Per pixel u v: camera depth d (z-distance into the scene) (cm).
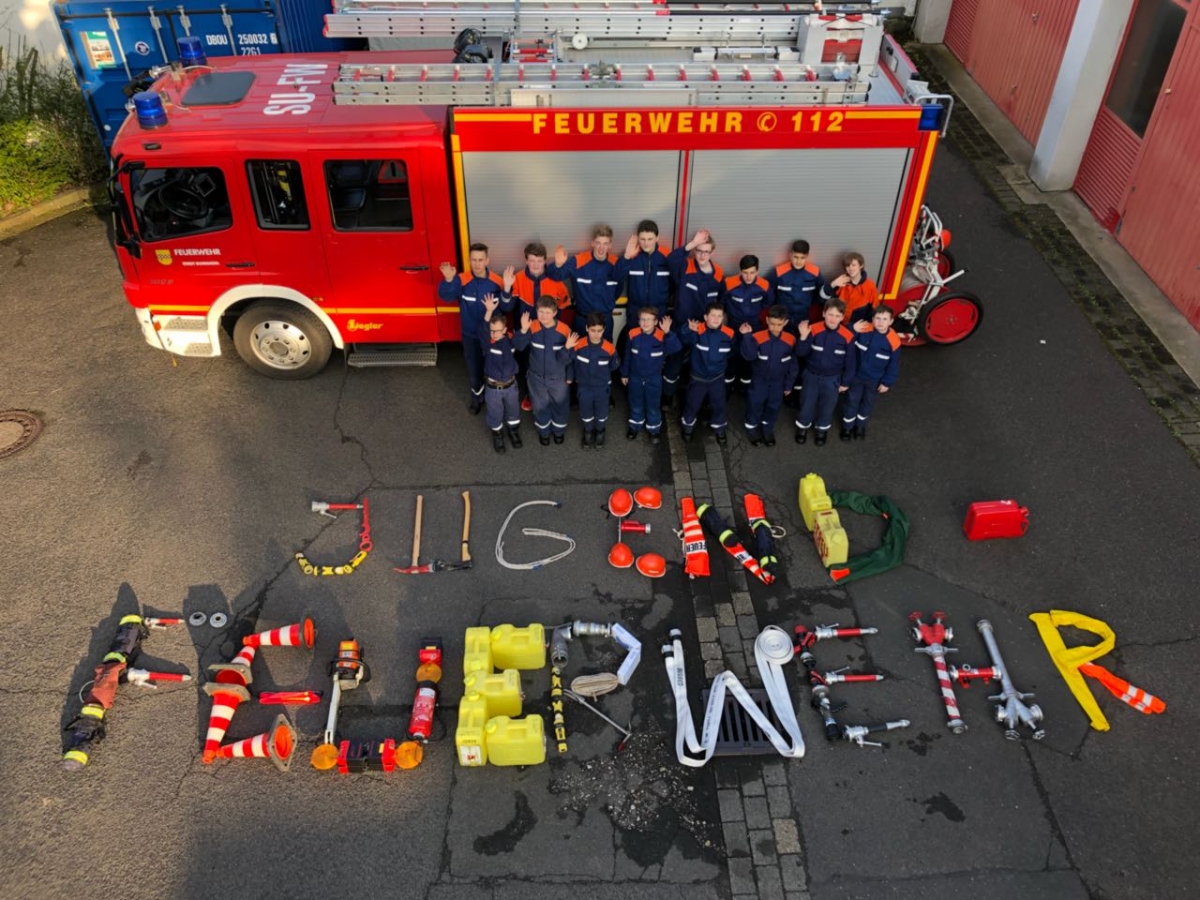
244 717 663
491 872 583
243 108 811
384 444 870
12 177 1145
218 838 598
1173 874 585
